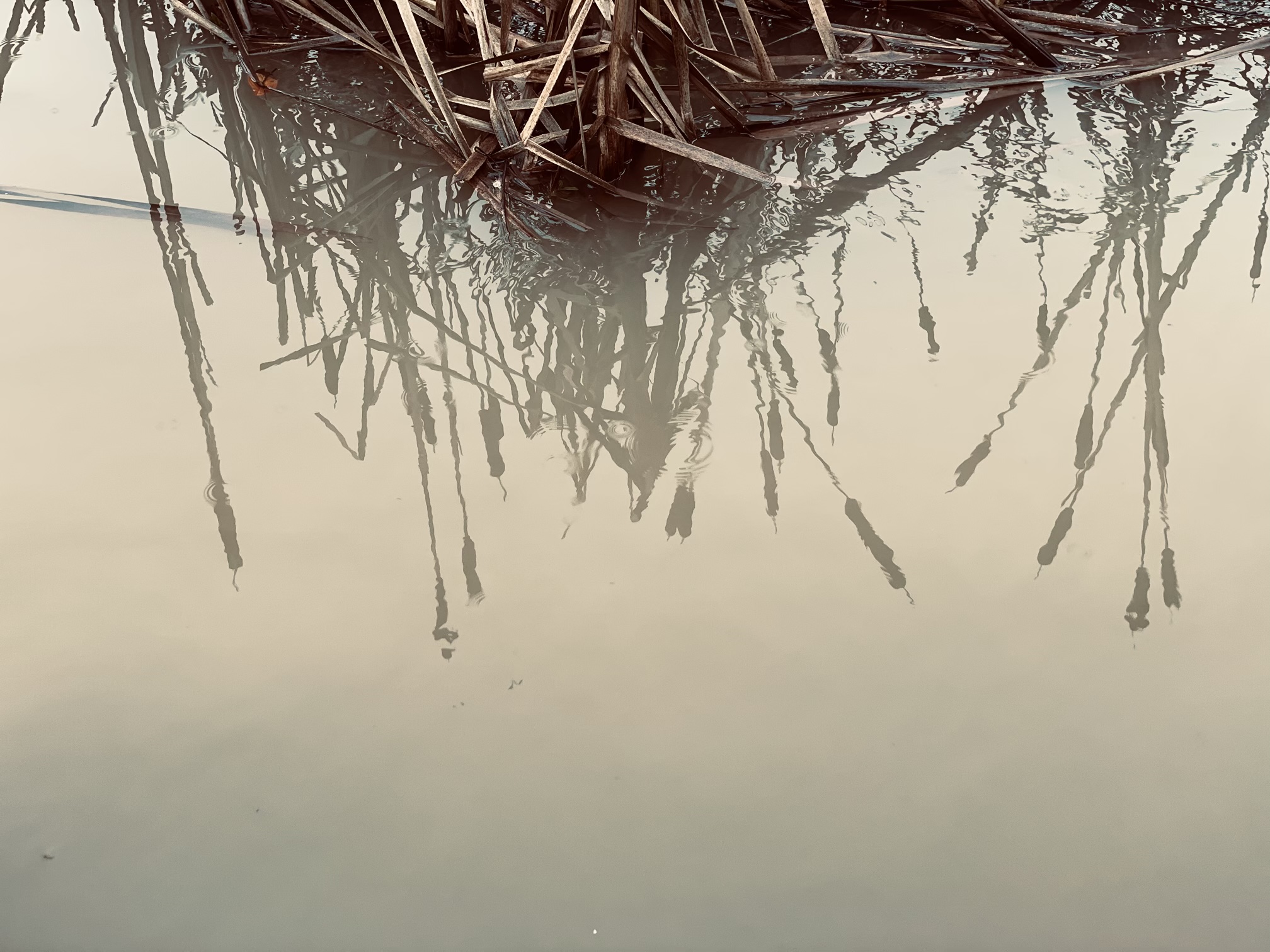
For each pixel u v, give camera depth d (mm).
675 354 1468
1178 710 993
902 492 1224
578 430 1346
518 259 1705
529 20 2277
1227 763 950
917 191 1845
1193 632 1062
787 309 1544
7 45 2381
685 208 1828
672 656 1051
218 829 916
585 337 1526
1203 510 1186
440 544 1176
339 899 866
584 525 1197
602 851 894
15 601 1102
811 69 2271
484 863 888
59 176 1902
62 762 965
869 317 1512
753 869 880
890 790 935
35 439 1303
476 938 840
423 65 1854
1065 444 1275
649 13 1967
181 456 1288
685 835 904
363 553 1163
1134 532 1163
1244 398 1326
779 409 1352
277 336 1510
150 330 1511
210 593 1115
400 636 1072
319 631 1077
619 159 1913
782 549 1159
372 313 1572
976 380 1381
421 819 920
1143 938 832
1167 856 886
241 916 858
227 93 2209
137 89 2225
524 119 2041
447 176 1937
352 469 1273
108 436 1313
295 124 2096
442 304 1599
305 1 2254
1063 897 857
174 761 964
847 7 2551
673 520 1200
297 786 945
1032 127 2039
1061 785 939
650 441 1319
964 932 837
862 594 1108
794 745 972
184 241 1724
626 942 833
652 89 1951
